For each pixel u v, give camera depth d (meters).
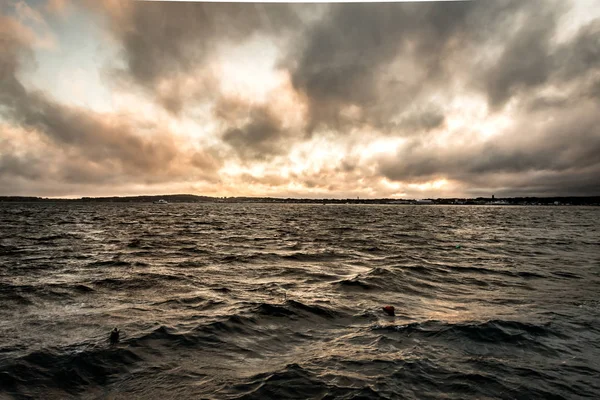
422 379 5.35
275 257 17.94
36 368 5.55
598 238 30.56
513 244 25.52
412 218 72.06
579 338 7.03
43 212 83.62
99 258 16.92
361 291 10.88
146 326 7.53
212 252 19.61
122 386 5.12
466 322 7.91
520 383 5.27
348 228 41.50
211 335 7.11
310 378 5.35
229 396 4.84
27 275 12.83
